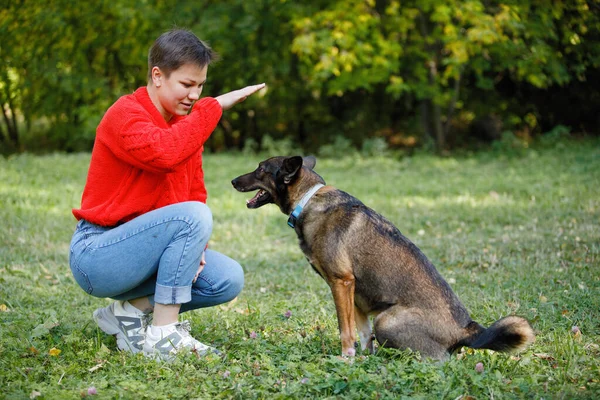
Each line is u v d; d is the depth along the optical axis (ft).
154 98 11.67
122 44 59.52
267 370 11.34
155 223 11.43
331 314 15.55
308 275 20.16
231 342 13.04
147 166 11.09
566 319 14.39
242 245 24.61
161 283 11.71
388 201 33.50
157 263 11.76
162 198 11.86
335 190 13.35
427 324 11.98
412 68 56.65
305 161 14.70
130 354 12.10
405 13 55.06
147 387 10.41
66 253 22.25
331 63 50.62
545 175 40.50
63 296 17.08
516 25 48.73
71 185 35.88
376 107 68.18
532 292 16.97
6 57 58.54
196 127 11.18
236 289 12.71
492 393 10.25
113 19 57.98
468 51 51.34
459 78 55.67
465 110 63.62
